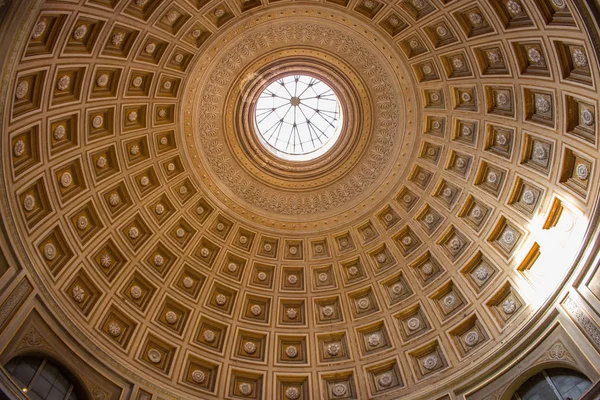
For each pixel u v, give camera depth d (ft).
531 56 61.82
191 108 77.51
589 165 59.41
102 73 65.10
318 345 78.64
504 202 71.00
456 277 75.10
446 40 69.87
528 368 61.21
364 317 79.56
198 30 71.00
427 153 79.36
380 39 74.02
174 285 77.30
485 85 69.15
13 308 54.08
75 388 60.23
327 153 85.10
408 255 80.28
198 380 72.43
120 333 68.80
